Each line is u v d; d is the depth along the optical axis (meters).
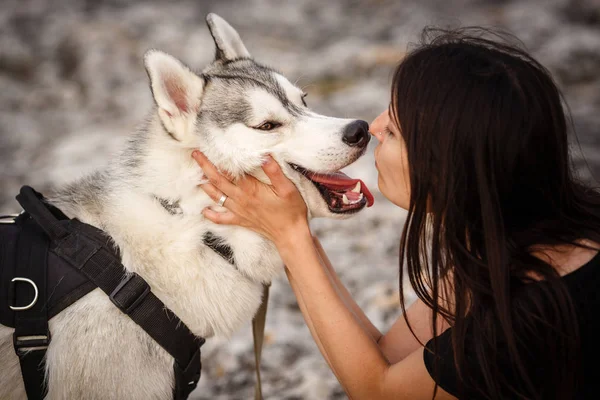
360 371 2.13
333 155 2.48
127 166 2.44
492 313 1.87
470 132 1.83
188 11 13.56
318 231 5.45
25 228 2.25
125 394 2.14
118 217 2.29
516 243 1.90
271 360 3.71
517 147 1.82
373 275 4.56
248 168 2.34
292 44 12.07
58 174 6.73
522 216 1.96
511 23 11.64
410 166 1.96
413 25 12.16
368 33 12.40
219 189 2.25
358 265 4.74
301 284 2.20
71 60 11.34
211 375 3.66
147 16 12.83
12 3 13.28
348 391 2.21
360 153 2.55
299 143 2.52
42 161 7.57
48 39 11.98
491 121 1.82
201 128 2.41
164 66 2.39
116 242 2.23
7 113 9.45
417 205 1.98
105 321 2.12
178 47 11.12
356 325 2.15
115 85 10.59
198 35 11.70
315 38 12.57
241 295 2.33
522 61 1.91
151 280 2.21
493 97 1.83
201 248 2.27
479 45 1.97
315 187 2.58
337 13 13.99
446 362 1.95
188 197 2.29
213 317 2.28
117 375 2.12
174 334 2.19
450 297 2.13
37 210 2.18
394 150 2.13
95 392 2.12
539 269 1.84
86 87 10.61
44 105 10.03
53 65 11.44
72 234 2.18
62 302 2.10
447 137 1.86
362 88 9.24
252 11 13.84
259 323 2.59
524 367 1.82
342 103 8.60
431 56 1.96
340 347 2.13
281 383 3.52
